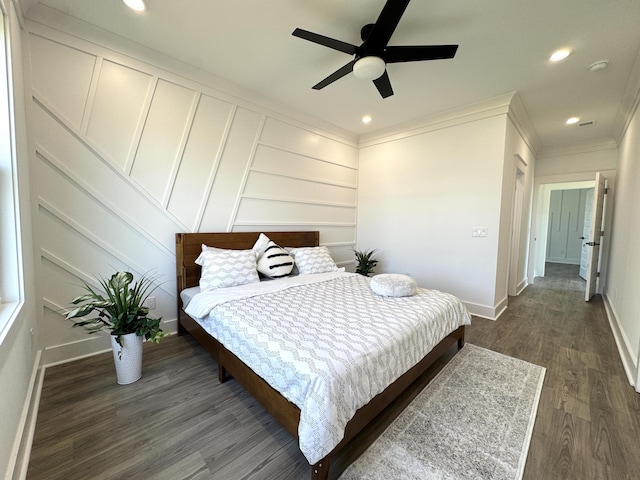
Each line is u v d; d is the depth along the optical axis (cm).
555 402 178
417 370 181
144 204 249
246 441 145
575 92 294
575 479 124
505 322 320
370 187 454
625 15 185
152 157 250
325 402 115
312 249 343
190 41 226
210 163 288
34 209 197
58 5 188
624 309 269
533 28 200
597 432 152
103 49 217
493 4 179
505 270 366
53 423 154
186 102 265
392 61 198
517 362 228
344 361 129
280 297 225
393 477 124
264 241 318
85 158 217
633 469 129
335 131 421
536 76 265
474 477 125
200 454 137
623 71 251
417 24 197
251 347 155
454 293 362
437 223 374
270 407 142
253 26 207
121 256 240
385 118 382
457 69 254
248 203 325
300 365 127
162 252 264
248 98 310
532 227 526
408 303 214
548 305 388
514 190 372
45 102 197
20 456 125
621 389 192
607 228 451
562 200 808
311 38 178
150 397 179
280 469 130
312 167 394
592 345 261
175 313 277
